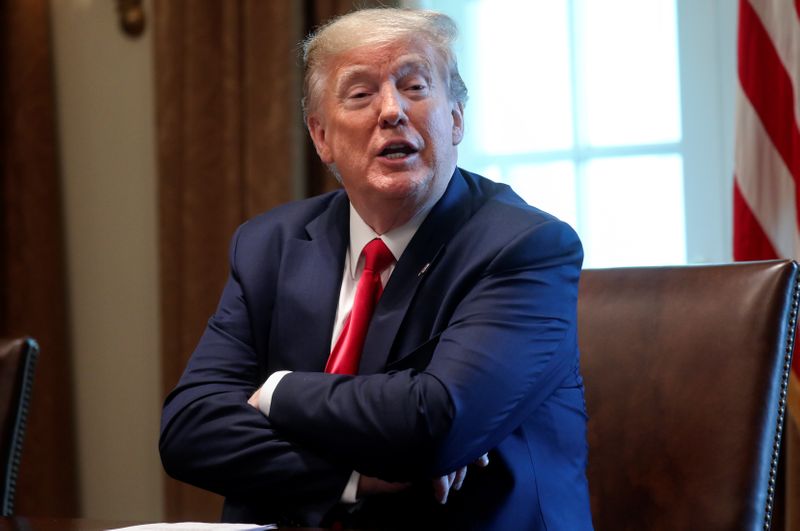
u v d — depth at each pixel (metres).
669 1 3.97
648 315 2.25
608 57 4.10
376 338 2.11
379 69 2.16
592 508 2.20
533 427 2.05
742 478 2.02
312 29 4.23
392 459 1.86
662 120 3.99
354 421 1.88
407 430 1.84
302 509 1.92
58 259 5.05
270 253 2.39
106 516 5.01
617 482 2.18
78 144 5.11
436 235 2.18
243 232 2.47
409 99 2.17
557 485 2.03
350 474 1.91
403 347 2.11
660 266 2.32
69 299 5.12
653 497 2.13
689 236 3.92
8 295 5.01
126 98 4.99
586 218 4.13
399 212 2.21
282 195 4.25
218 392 2.11
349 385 1.92
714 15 3.86
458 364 1.90
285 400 1.95
